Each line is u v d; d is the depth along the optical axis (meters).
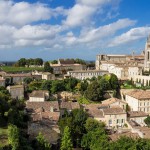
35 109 132.62
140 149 87.44
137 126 123.50
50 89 178.62
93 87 169.62
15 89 160.38
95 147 95.19
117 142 91.06
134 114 138.00
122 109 134.88
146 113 145.62
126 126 130.00
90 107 141.38
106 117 129.38
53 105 137.50
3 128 99.25
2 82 176.88
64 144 93.06
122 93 182.25
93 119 116.75
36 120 112.31
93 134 102.25
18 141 82.62
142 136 105.88
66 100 164.62
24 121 118.69
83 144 103.31
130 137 96.00
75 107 139.12
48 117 120.94
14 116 110.06
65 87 184.00
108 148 90.94
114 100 155.00
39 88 180.25
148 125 132.88
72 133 107.50
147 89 189.88
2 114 109.50
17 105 134.75
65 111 132.12
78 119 114.56
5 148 82.06
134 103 159.50
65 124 107.69
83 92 177.88
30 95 156.00
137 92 166.75
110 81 187.38
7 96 136.00
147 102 157.50
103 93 177.00
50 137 99.31
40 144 89.88
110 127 127.12
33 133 101.50
